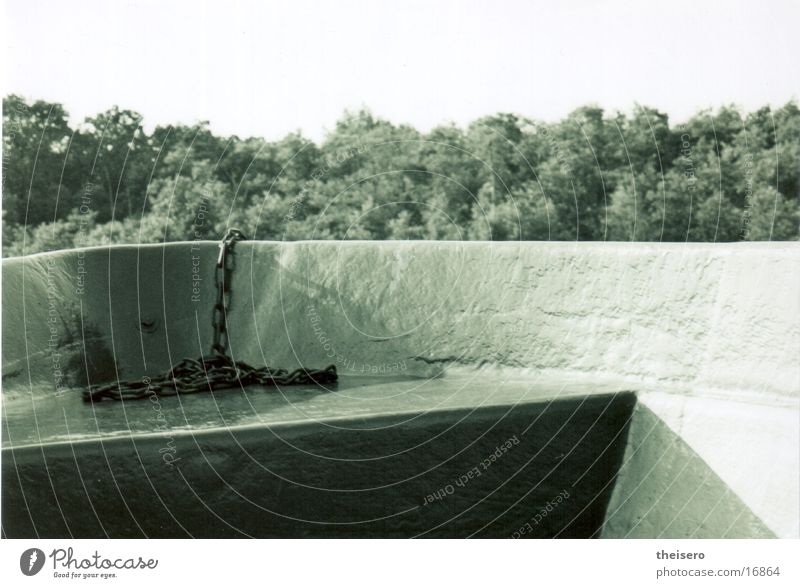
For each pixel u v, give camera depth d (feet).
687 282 9.96
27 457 7.86
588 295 10.75
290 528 8.66
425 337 11.67
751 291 9.44
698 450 9.39
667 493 9.52
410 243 11.98
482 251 11.57
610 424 9.89
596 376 10.59
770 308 9.29
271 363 11.87
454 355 11.48
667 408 9.71
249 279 12.17
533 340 11.08
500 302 11.35
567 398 9.70
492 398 9.81
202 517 8.32
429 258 11.87
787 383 9.07
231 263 12.15
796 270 9.13
